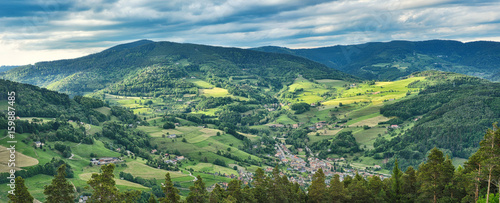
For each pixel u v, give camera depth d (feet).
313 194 299.99
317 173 305.94
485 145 237.25
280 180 297.12
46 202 213.87
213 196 261.03
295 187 333.42
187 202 252.42
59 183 215.92
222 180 636.07
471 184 257.34
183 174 654.53
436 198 284.82
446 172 276.62
